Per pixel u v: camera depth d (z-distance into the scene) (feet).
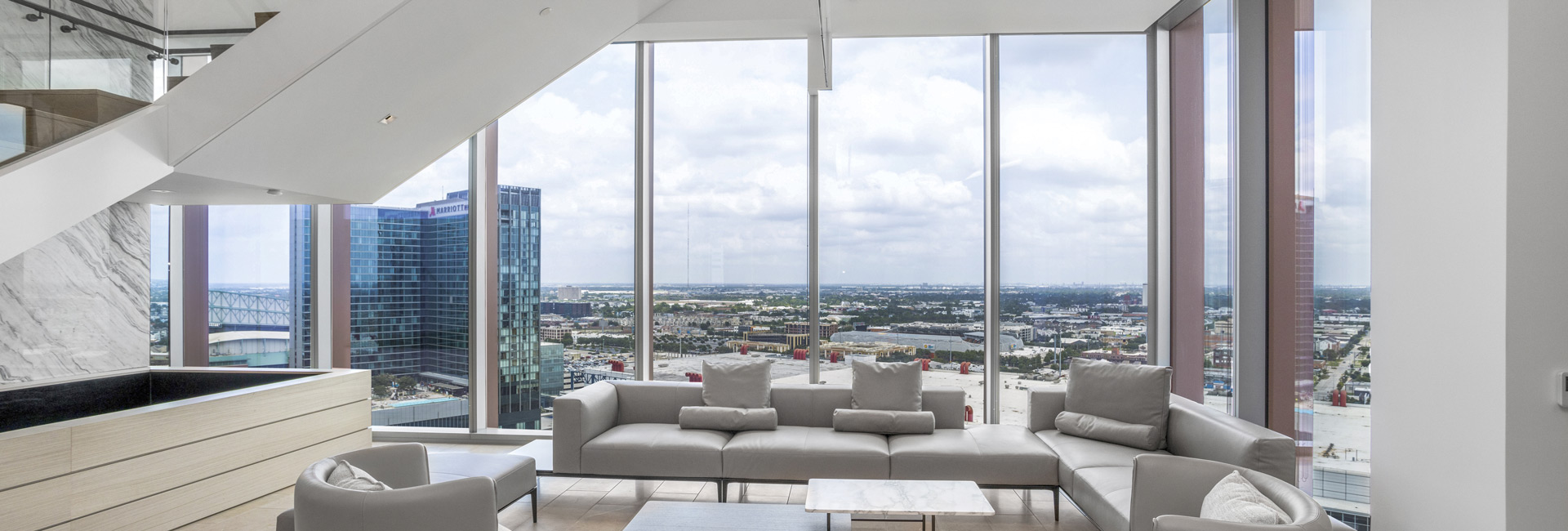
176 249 21.56
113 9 11.57
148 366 18.58
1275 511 7.63
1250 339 15.01
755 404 17.11
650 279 20.22
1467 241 8.95
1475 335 8.84
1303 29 13.74
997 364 19.29
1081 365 16.37
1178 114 18.16
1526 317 8.40
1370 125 11.56
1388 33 10.18
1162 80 18.66
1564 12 8.46
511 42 13.94
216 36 12.22
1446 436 9.25
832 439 15.60
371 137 14.49
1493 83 8.59
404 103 13.92
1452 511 9.17
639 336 20.11
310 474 8.95
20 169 10.04
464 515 8.55
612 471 15.21
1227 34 15.98
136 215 18.25
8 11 10.16
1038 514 14.79
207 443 14.34
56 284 16.51
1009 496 15.96
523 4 13.01
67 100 10.87
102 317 17.46
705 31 18.49
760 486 16.83
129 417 12.89
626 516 14.69
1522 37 8.41
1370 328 10.54
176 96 12.14
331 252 21.13
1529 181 8.41
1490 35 8.64
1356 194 12.43
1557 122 8.43
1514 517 8.48
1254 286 14.98
